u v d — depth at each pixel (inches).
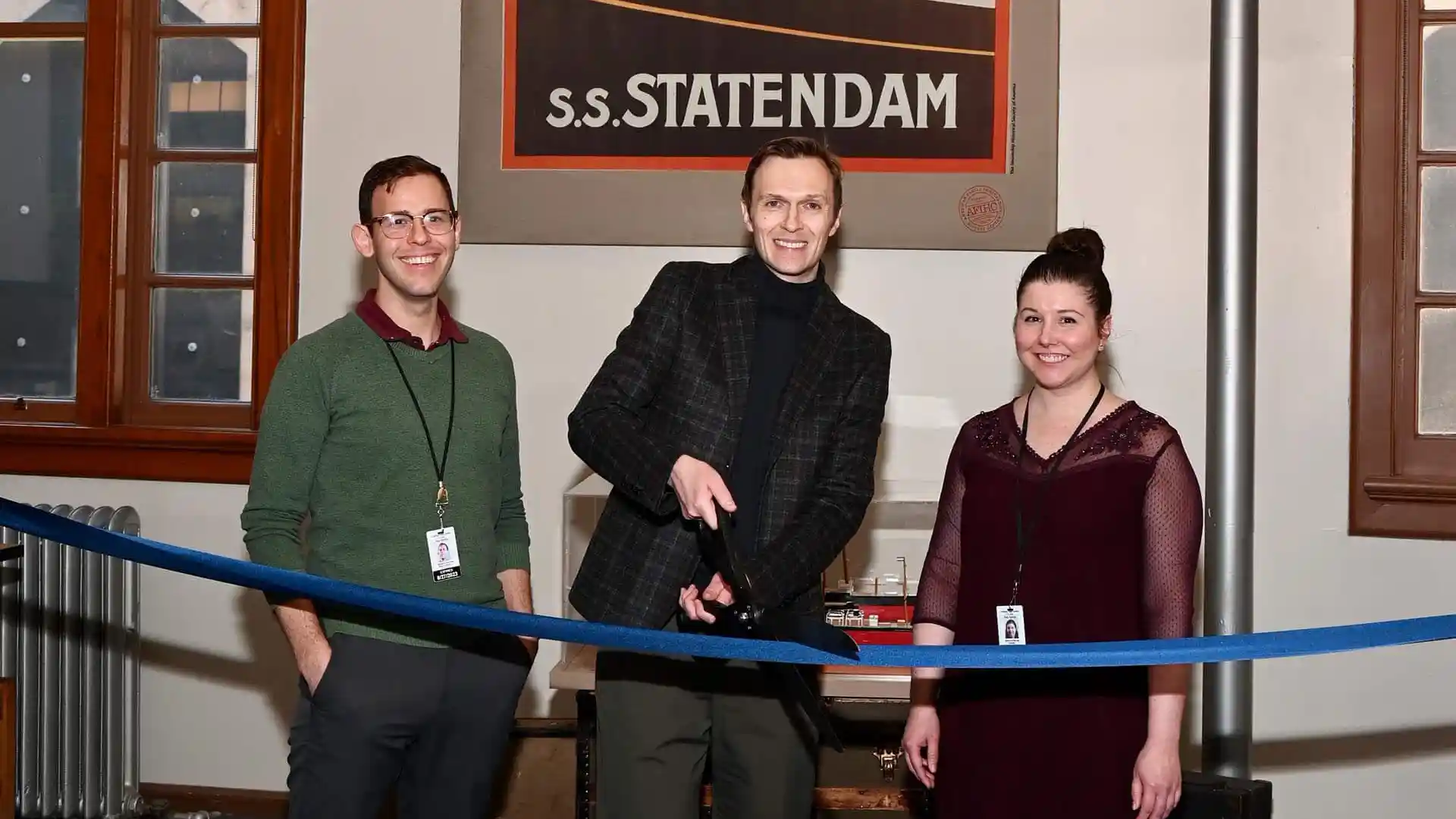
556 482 123.3
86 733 121.4
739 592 66.2
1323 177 116.5
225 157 128.6
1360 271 115.5
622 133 120.9
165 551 72.5
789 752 75.4
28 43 131.9
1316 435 117.0
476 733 76.8
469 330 84.7
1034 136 117.6
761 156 75.1
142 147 129.7
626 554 74.4
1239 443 113.5
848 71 118.9
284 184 124.6
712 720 76.6
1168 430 72.0
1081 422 73.1
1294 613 117.4
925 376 120.5
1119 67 118.2
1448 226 116.2
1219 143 113.7
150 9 129.3
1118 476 70.7
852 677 90.2
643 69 120.6
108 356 127.9
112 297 127.9
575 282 122.8
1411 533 114.8
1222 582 113.6
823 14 119.0
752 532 73.5
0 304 132.3
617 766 75.7
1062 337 72.6
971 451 76.1
